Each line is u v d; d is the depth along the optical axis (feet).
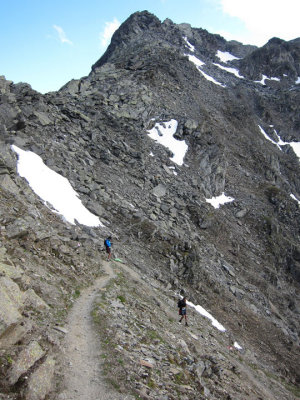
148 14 434.71
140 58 288.71
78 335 42.27
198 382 46.16
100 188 130.41
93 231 98.94
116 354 40.16
